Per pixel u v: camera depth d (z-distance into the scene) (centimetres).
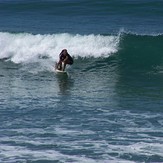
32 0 14900
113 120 6681
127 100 7731
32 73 9531
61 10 14000
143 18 13188
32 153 5522
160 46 10638
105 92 8244
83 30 11919
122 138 5988
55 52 10625
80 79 9162
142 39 10694
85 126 6431
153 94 8112
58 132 6188
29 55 10594
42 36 10831
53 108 7231
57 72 9538
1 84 8750
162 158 5394
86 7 14062
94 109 7206
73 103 7512
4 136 6038
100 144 5794
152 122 6594
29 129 6300
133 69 10000
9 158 5384
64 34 10819
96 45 10638
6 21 13162
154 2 14138
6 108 7225
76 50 10588
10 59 10462
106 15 13450
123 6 13975
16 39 10869
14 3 14762
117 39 10694
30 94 8062
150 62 10331
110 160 5350
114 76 9469
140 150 5609
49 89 8419
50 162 5297
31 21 13088
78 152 5559
